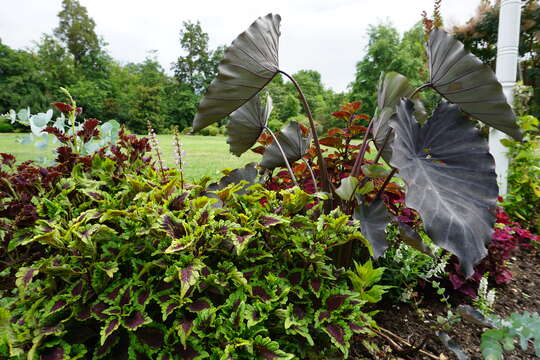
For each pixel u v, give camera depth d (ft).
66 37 114.73
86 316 3.17
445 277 5.87
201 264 3.24
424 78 12.64
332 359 3.79
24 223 3.98
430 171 4.34
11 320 3.34
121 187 5.00
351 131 7.00
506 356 4.50
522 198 9.37
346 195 4.66
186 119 112.47
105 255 3.50
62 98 95.20
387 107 5.51
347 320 3.71
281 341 3.63
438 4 9.78
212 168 21.65
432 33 5.04
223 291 3.44
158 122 97.96
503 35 8.93
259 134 6.77
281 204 4.40
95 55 115.96
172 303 3.15
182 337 2.98
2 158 5.26
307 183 6.68
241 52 4.98
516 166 9.51
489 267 6.13
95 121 5.96
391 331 4.90
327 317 3.58
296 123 6.48
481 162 4.43
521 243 8.06
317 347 3.89
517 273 7.07
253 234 3.59
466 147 4.55
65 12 113.60
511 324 3.51
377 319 5.15
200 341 3.19
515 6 8.66
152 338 3.19
